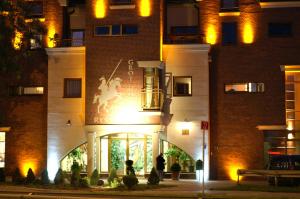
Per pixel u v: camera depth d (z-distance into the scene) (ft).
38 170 125.18
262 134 121.08
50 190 90.89
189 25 127.85
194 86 120.47
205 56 120.57
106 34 120.57
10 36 112.47
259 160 120.67
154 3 119.65
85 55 121.29
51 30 127.24
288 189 88.53
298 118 121.19
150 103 117.60
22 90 127.24
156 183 102.27
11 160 126.52
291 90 122.01
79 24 130.52
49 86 124.26
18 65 116.98
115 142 121.39
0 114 127.54
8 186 98.02
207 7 124.57
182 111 120.37
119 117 118.42
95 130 119.14
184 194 83.51
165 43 123.34
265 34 122.52
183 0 128.67
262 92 121.70
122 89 118.83
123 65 119.34
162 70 120.88
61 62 124.16
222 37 123.85
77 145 122.42
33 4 122.93
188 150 119.65
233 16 123.65
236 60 122.83
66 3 127.65
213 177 121.39
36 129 126.00
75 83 123.85
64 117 123.44
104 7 121.19
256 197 77.56
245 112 121.90
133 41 119.65
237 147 121.60
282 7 122.21
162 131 119.85
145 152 120.26
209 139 121.39
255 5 123.24
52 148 123.54
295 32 121.80
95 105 119.55
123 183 96.07
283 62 121.70
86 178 98.84
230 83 122.72
